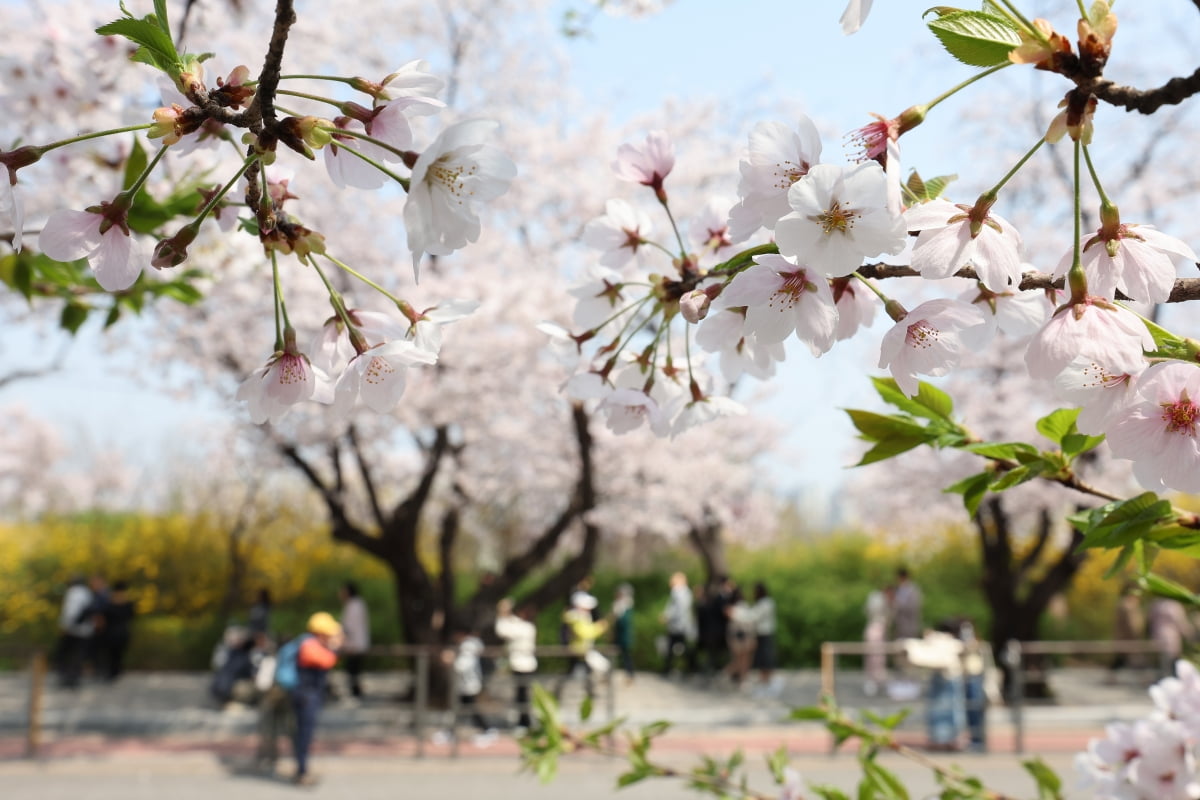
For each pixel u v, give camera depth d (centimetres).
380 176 107
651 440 1420
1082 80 83
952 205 93
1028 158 89
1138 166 1384
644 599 2045
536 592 1284
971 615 1892
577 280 155
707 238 148
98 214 103
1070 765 972
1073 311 89
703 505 1675
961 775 181
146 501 2853
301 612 2095
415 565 1277
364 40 1235
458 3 1280
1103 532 97
